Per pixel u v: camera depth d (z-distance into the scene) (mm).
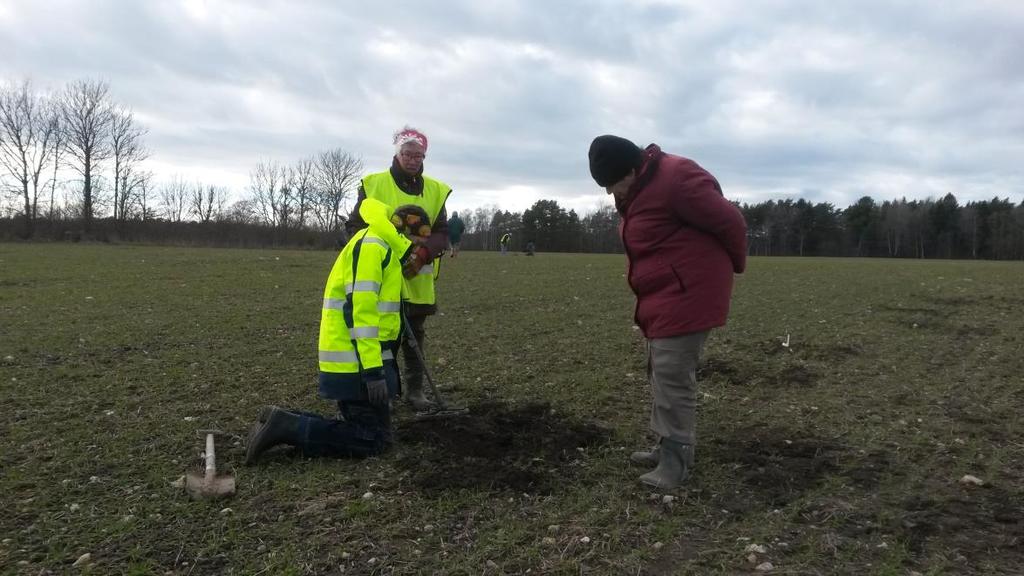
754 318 9594
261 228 44500
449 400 5227
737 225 3365
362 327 3803
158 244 39500
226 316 9133
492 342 7648
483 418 4641
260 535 2967
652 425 3639
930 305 11180
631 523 3129
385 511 3205
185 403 5004
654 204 3416
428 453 3971
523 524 3098
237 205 55094
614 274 18062
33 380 5590
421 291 4918
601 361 6676
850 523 3139
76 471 3646
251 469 3711
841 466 3838
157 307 9898
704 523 3152
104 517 3109
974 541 2963
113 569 2678
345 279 3910
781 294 12953
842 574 2693
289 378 5797
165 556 2789
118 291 11766
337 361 3889
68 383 5520
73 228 39406
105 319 8695
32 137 38938
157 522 3066
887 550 2875
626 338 7957
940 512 3242
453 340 7758
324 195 58500
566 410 4938
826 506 3311
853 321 9289
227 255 24375
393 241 4078
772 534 3025
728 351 7180
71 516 3121
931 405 5117
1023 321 9227
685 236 3414
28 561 2736
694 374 3557
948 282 16188
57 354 6574
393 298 4078
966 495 3447
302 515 3152
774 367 6402
